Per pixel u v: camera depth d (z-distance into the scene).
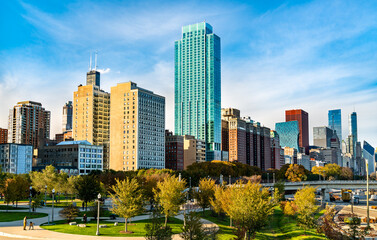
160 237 54.88
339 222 126.25
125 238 63.91
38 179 136.50
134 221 84.38
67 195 157.12
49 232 67.94
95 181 100.56
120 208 71.81
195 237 55.62
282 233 97.19
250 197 71.75
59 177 138.25
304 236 89.69
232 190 86.25
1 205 120.12
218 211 95.94
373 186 194.50
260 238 83.12
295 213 122.44
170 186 83.06
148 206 123.19
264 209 70.00
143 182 111.75
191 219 56.78
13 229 71.19
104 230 71.38
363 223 127.88
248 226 68.12
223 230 81.44
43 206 117.50
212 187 106.69
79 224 75.75
